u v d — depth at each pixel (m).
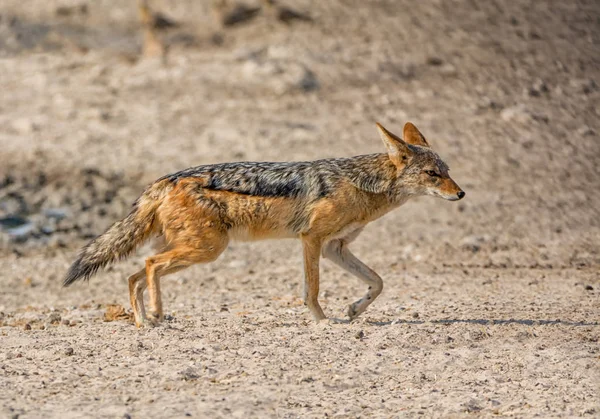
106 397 24.52
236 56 87.00
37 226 58.97
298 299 40.53
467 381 26.20
